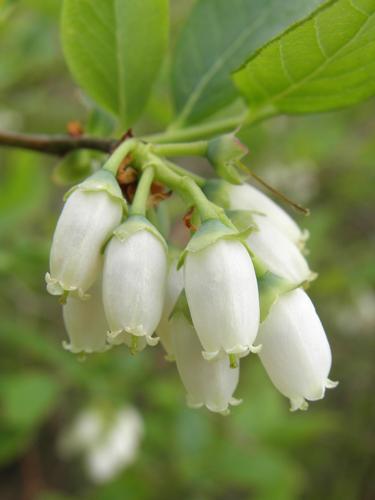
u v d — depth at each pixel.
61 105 0.28
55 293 0.07
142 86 0.10
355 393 0.30
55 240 0.07
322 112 0.09
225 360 0.08
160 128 0.23
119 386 0.21
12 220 0.19
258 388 0.23
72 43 0.09
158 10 0.09
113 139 0.09
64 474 0.28
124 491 0.22
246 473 0.20
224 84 0.10
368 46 0.08
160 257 0.07
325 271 0.28
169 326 0.08
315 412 0.29
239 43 0.10
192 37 0.10
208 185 0.08
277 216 0.08
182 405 0.21
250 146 0.26
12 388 0.20
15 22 0.24
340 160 0.31
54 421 0.27
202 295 0.07
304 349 0.07
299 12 0.10
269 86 0.09
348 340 0.31
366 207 0.33
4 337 0.19
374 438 0.28
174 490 0.22
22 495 0.26
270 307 0.07
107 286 0.07
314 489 0.28
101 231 0.07
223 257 0.07
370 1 0.07
